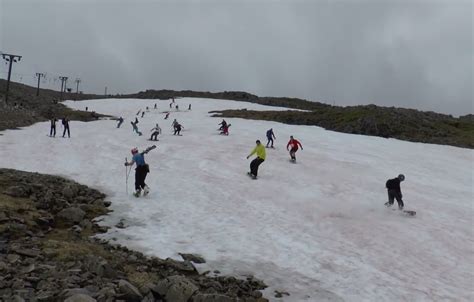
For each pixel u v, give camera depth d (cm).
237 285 869
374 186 2206
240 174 2258
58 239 1032
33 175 1733
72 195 1478
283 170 2462
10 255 822
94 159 2427
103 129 4525
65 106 9044
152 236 1160
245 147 3272
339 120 5538
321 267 1041
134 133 4141
